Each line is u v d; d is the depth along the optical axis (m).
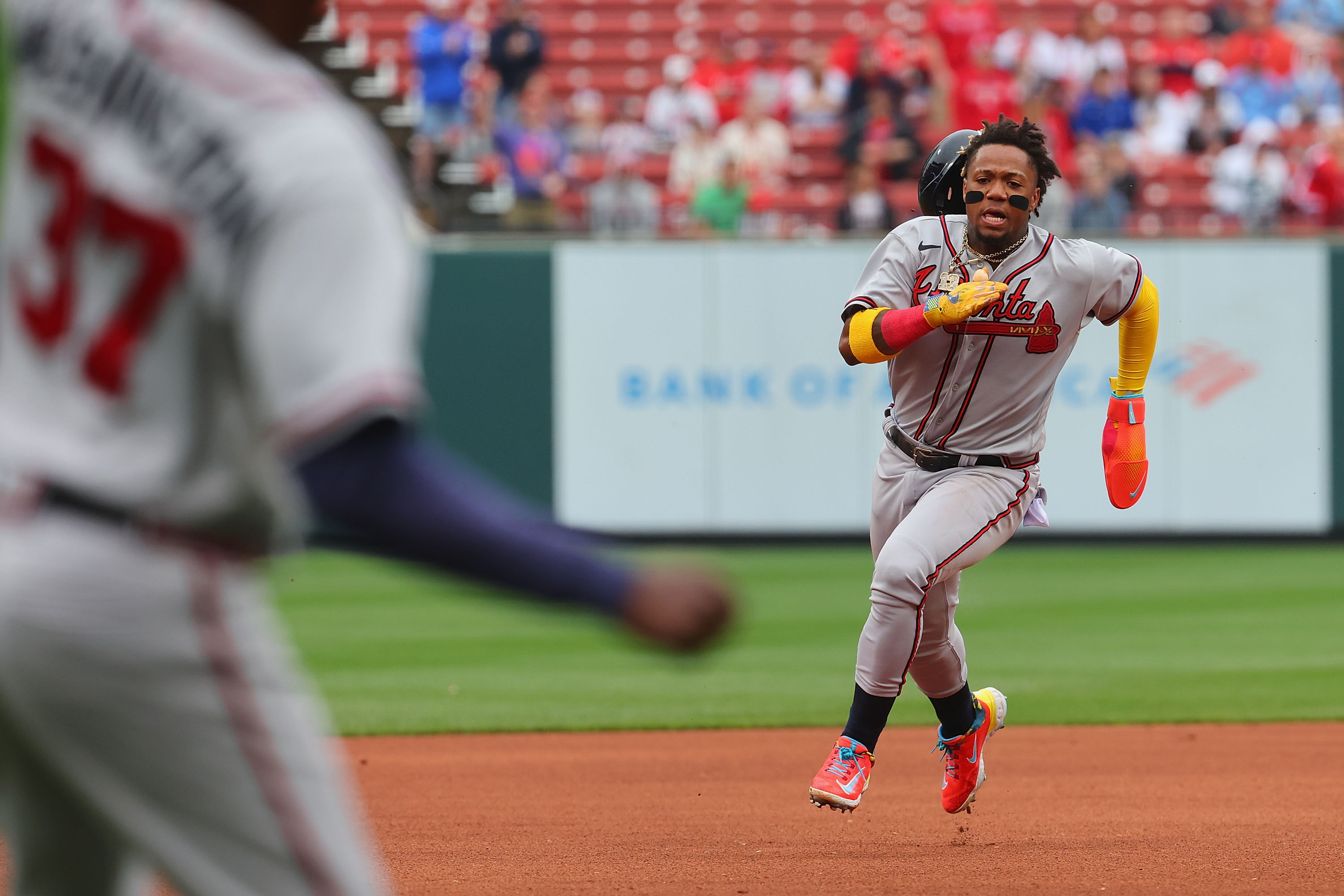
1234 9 69.06
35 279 6.15
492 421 50.00
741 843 16.48
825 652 32.53
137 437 6.02
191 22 6.12
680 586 5.48
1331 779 20.28
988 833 16.98
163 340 5.96
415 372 5.83
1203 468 49.78
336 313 5.68
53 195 6.12
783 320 49.88
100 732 6.04
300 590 43.06
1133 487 16.91
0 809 6.85
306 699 6.55
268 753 6.16
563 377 50.06
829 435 50.06
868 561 46.84
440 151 57.72
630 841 16.61
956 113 60.00
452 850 16.19
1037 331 15.63
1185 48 65.81
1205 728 24.53
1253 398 49.66
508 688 28.69
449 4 69.44
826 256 49.75
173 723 6.05
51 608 5.90
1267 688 28.16
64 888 6.94
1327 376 49.59
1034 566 46.03
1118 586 41.88
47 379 6.12
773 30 70.38
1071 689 28.00
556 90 67.69
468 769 21.33
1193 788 19.70
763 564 46.50
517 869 15.21
